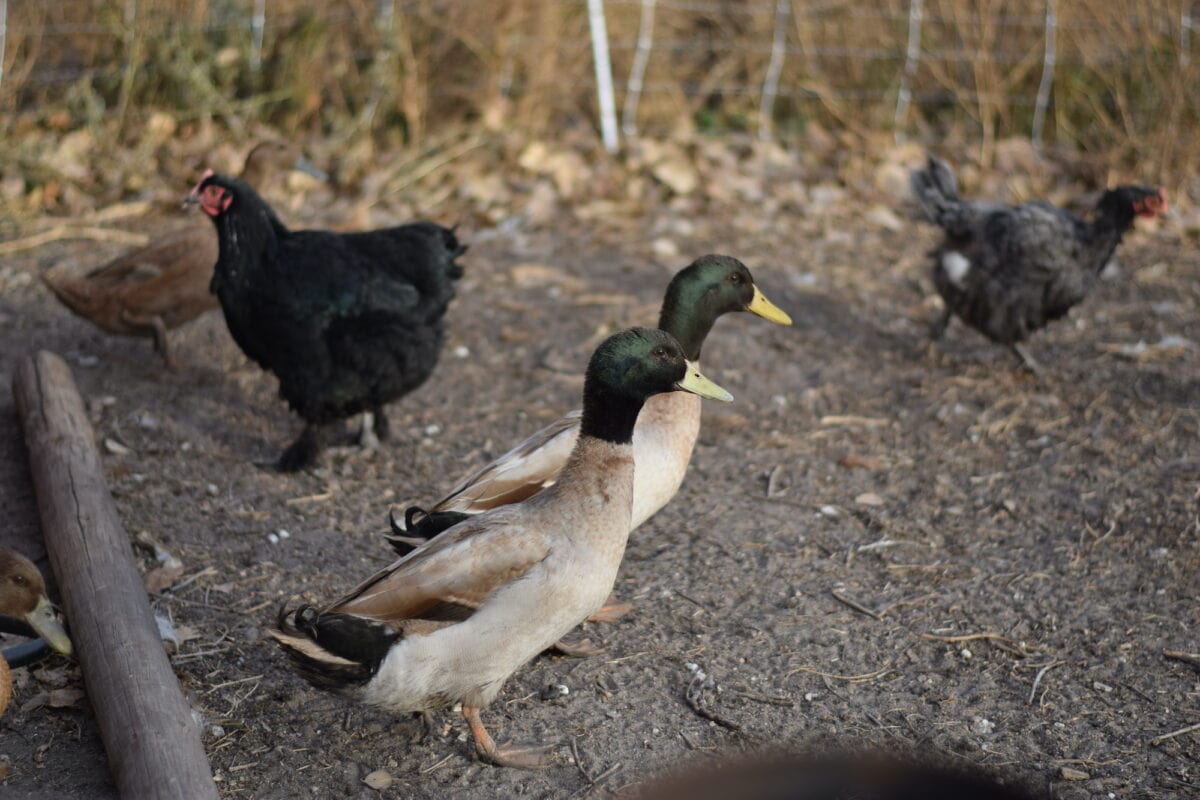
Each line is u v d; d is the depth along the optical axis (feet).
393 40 30.76
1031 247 20.34
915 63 32.42
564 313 24.03
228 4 30.99
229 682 13.08
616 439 11.45
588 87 33.04
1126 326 23.94
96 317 20.39
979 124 32.65
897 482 18.02
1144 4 30.14
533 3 31.42
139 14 29.94
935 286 22.00
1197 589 15.06
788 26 33.88
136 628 12.43
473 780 11.73
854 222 29.35
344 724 12.51
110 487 16.94
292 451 17.90
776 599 14.99
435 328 17.70
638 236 28.17
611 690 13.17
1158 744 12.30
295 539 16.15
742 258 27.07
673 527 16.69
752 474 18.28
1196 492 17.33
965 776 5.70
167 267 20.21
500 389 21.03
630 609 14.73
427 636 10.83
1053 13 31.24
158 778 10.45
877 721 12.67
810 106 33.76
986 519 16.96
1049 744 12.30
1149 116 30.78
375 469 18.17
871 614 14.65
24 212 27.58
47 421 16.93
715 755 12.05
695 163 30.91
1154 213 20.31
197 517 16.49
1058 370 21.95
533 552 11.01
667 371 11.43
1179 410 20.12
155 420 19.13
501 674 11.30
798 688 13.24
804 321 24.04
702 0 34.55
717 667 13.58
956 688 13.28
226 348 22.17
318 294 16.58
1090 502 17.29
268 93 31.63
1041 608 14.76
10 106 29.60
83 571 13.46
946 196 21.63
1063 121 32.07
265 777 11.69
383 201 29.09
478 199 29.19
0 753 11.80
